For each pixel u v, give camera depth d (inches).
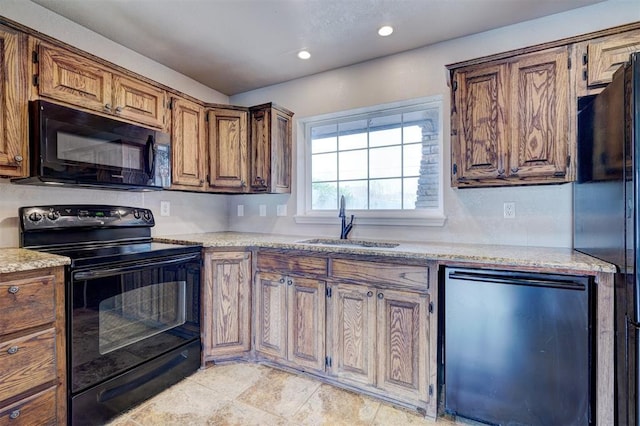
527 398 60.2
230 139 106.9
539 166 68.6
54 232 76.1
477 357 63.9
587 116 63.2
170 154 92.5
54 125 66.4
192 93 114.5
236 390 76.6
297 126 114.1
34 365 55.0
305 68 106.2
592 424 56.4
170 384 77.7
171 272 79.1
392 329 71.3
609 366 54.4
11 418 52.2
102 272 64.5
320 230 108.9
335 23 81.6
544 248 76.5
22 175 64.5
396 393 70.9
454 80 76.5
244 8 75.3
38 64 66.6
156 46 92.8
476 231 86.1
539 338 59.2
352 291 75.8
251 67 105.3
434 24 82.0
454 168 76.7
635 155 46.8
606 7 73.6
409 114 98.7
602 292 55.1
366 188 105.0
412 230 93.8
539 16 78.7
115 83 80.4
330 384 79.1
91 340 62.9
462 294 64.9
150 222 96.3
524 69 69.6
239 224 127.2
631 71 47.3
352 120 107.6
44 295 56.4
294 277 83.7
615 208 52.6
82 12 76.9
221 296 88.0
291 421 65.7
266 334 88.4
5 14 70.2
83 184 75.2
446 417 67.7
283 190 111.2
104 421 64.4
